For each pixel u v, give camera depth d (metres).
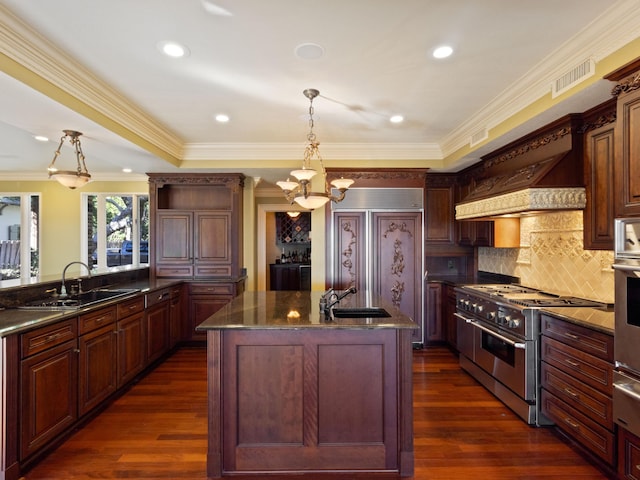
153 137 3.62
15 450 2.00
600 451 2.08
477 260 4.80
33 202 6.29
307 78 2.54
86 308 2.62
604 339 2.05
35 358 2.15
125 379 3.19
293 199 2.77
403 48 2.15
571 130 2.59
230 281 4.60
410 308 4.50
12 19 1.86
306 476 2.10
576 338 2.27
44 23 1.90
